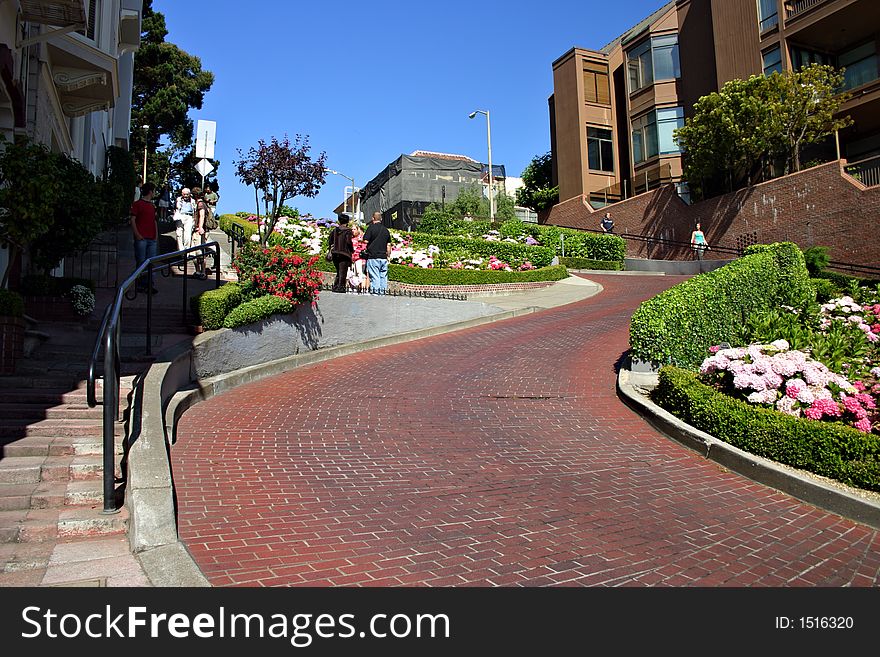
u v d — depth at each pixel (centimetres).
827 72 2466
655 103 3444
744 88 2592
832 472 620
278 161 1772
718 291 1162
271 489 547
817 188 2381
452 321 1565
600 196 3791
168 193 2367
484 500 555
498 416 837
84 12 1070
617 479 636
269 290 1143
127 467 525
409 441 716
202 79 4644
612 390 981
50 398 647
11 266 844
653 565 447
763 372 761
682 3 3381
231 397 866
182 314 1014
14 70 1015
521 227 3100
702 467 690
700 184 2962
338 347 1259
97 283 1285
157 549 421
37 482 517
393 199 5022
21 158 802
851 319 1188
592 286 2270
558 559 446
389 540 460
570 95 3888
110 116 2561
